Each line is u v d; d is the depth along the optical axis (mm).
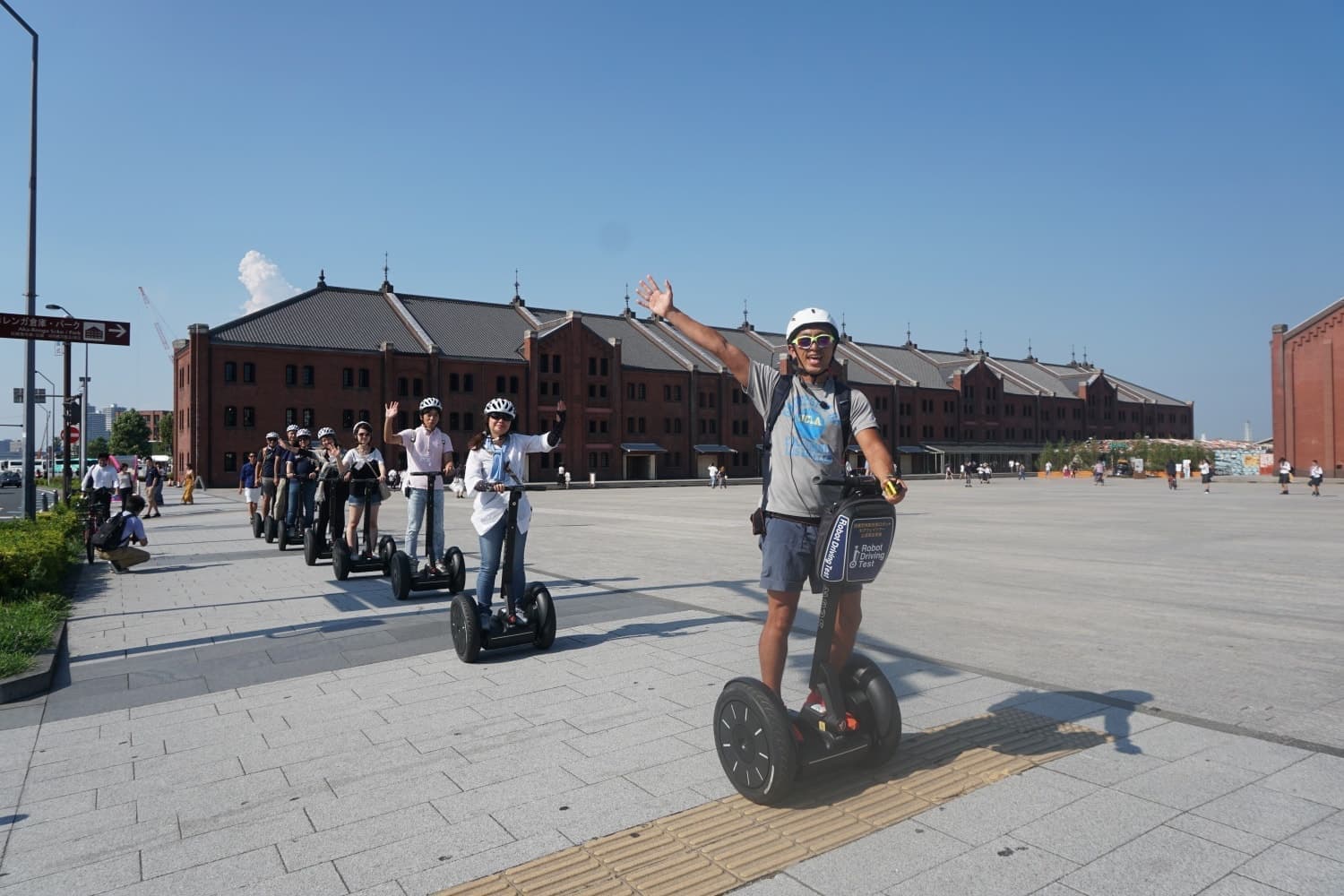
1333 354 50281
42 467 71250
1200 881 2828
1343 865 2928
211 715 4957
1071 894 2756
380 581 10250
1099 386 98875
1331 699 4992
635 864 3037
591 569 11305
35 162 14453
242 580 10461
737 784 3598
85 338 10906
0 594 8281
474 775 3926
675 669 5758
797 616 7707
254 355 51062
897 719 3674
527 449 6414
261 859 3145
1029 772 3811
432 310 62969
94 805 3684
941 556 12922
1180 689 5215
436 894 2863
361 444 10352
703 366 71562
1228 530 17578
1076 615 7836
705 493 44531
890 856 3047
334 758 4191
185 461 52562
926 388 83062
